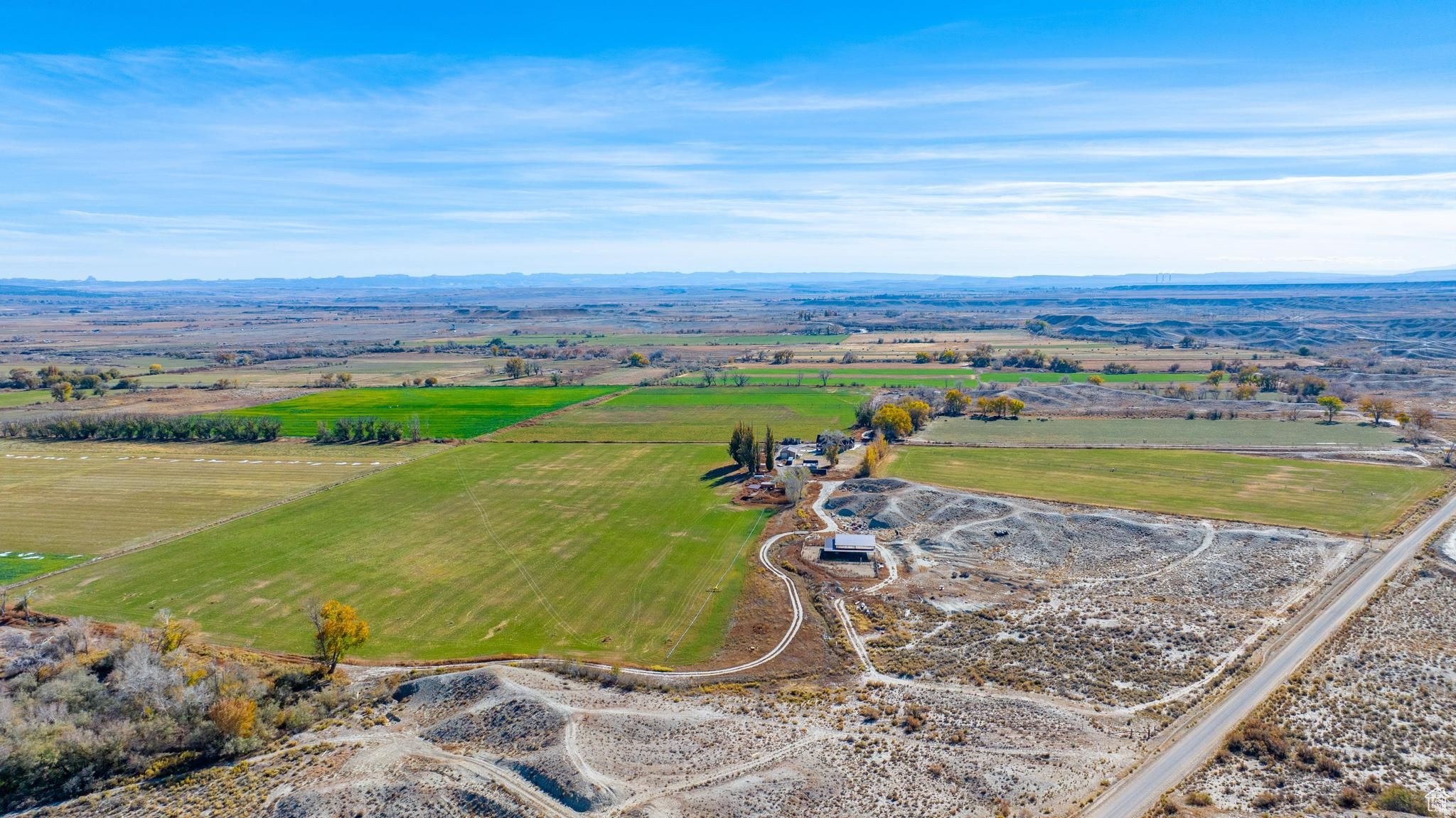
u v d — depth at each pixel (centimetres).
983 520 11119
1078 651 7612
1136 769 5688
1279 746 5881
